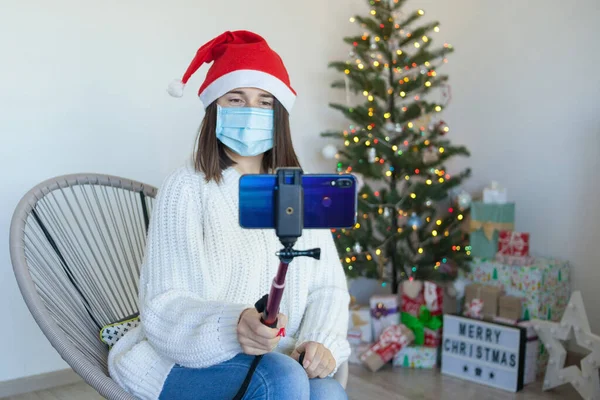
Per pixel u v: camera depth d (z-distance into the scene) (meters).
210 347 1.04
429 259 2.77
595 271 2.63
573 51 2.68
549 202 2.80
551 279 2.57
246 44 1.32
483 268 2.67
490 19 3.01
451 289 2.79
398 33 2.77
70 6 2.33
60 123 2.34
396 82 2.77
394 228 2.80
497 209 2.66
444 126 2.78
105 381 1.07
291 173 0.79
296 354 1.17
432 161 2.75
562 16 2.71
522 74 2.88
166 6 2.57
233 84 1.28
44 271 1.33
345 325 1.28
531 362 2.46
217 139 1.32
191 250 1.20
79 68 2.37
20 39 2.23
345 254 2.78
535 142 2.85
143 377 1.11
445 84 3.19
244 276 1.24
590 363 2.22
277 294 0.88
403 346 2.65
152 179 2.58
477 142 3.10
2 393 2.26
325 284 1.33
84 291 1.44
